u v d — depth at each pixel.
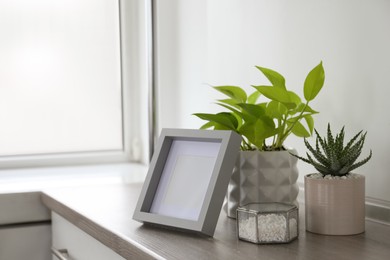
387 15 1.23
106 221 1.29
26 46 2.42
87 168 2.38
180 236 1.14
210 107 1.96
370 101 1.28
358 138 1.32
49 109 2.46
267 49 1.64
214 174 1.15
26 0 2.41
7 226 1.83
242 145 1.33
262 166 1.25
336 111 1.39
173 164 1.27
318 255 0.99
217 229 1.19
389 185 1.25
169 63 2.27
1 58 2.38
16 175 2.21
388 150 1.24
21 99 2.42
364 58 1.29
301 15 1.50
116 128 2.56
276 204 1.13
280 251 1.02
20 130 2.43
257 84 1.68
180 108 2.20
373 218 1.26
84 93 2.50
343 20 1.35
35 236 1.86
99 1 2.50
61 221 1.70
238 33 1.78
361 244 1.06
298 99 1.28
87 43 2.50
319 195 1.13
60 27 2.46
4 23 2.38
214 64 1.93
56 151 2.48
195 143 1.25
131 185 1.84
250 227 1.08
